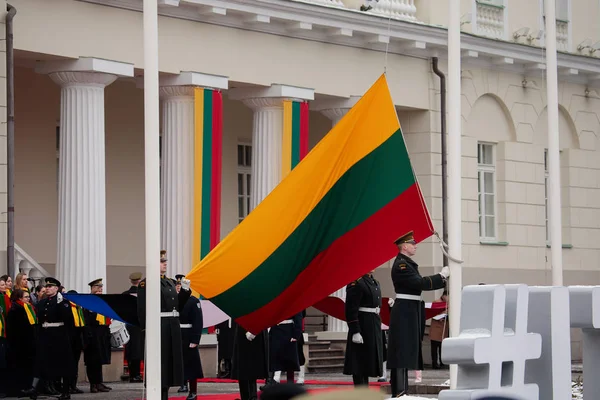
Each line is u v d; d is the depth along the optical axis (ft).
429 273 144.97
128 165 136.77
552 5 108.58
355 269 68.49
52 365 90.79
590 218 169.07
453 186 78.89
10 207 104.37
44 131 127.75
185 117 122.42
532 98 160.56
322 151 67.41
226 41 124.36
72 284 112.78
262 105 130.41
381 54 140.46
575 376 107.14
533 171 160.45
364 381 81.87
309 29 130.21
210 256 66.59
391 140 68.59
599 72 167.63
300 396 21.62
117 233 135.33
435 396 94.68
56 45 110.42
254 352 81.41
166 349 75.97
